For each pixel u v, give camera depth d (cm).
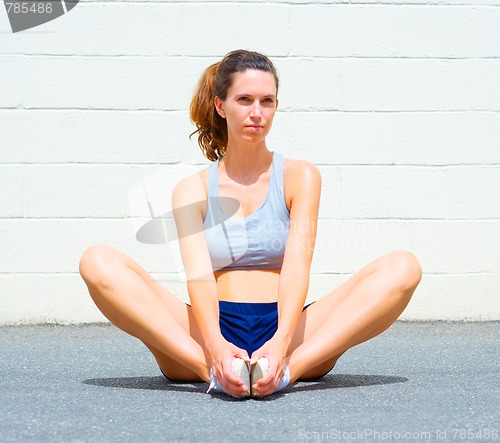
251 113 364
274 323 367
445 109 598
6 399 344
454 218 598
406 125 596
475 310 601
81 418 307
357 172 594
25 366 436
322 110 593
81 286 591
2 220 587
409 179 596
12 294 589
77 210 589
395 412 316
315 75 594
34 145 588
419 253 597
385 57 596
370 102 595
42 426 296
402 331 562
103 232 589
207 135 407
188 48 591
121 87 591
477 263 600
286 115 592
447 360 452
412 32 597
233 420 303
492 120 600
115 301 359
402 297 359
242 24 593
